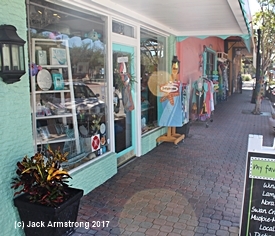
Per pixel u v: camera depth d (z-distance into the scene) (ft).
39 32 12.87
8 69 9.02
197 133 28.02
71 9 13.91
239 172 17.20
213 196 13.93
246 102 55.11
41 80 13.15
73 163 14.25
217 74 48.44
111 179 16.01
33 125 12.48
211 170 17.51
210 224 11.46
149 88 22.40
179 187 14.97
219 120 35.70
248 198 9.52
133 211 12.47
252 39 38.24
